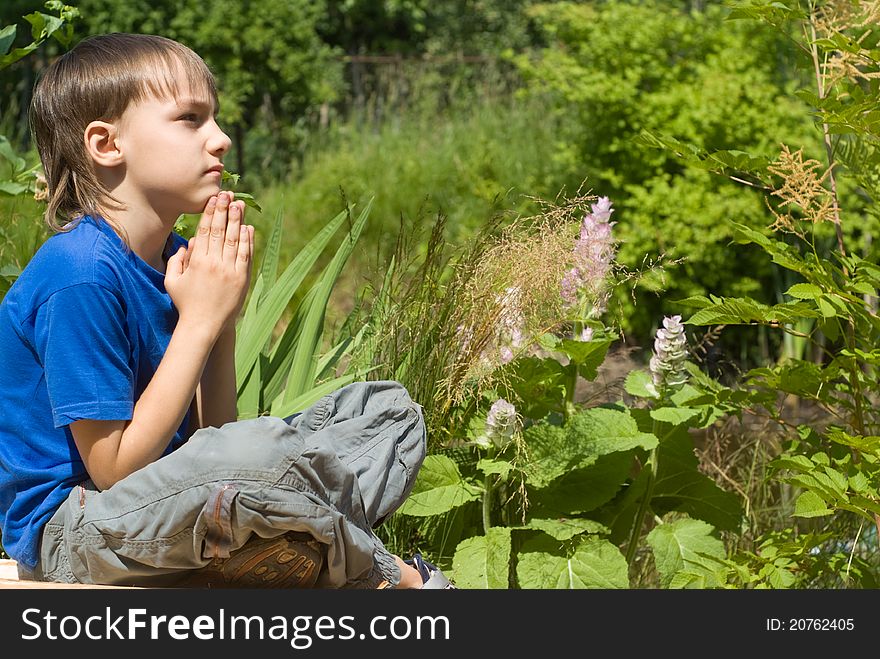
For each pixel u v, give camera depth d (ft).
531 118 27.55
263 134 29.94
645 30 21.68
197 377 6.19
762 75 20.80
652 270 9.55
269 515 5.67
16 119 26.94
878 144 8.32
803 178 8.46
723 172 8.95
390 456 6.67
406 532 9.04
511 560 9.21
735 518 9.55
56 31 9.76
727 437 12.05
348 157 26.21
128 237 6.34
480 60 34.50
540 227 8.92
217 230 6.40
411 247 10.21
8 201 12.42
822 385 8.81
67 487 6.18
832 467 8.86
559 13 22.72
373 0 42.24
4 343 6.21
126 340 6.11
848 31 9.67
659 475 9.54
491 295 8.82
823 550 9.39
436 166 25.22
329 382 8.73
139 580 6.11
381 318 9.61
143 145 6.25
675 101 20.39
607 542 8.75
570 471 9.19
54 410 5.87
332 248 22.88
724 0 9.15
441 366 8.98
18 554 6.23
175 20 28.04
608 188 21.66
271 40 28.68
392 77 34.94
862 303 8.07
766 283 20.48
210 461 5.68
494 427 8.55
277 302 9.38
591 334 9.04
